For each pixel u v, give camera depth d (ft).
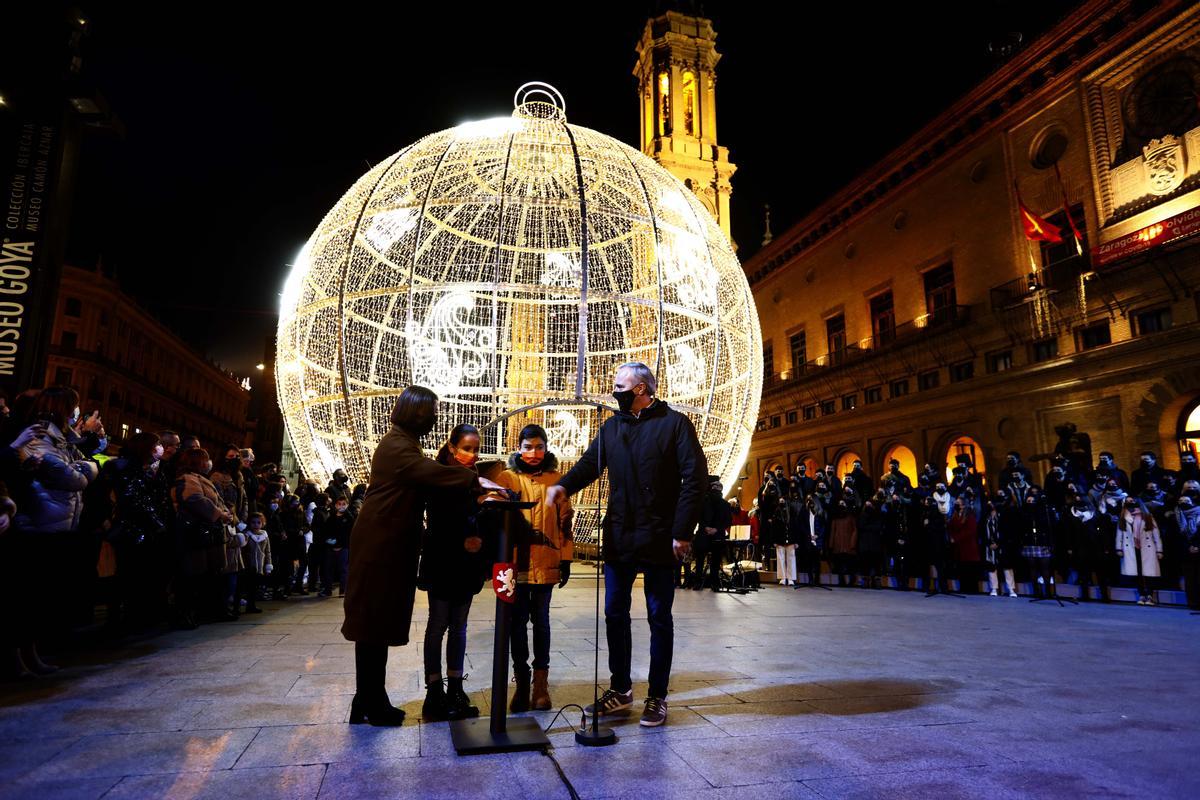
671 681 12.27
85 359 129.49
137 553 17.08
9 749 8.23
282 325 30.53
